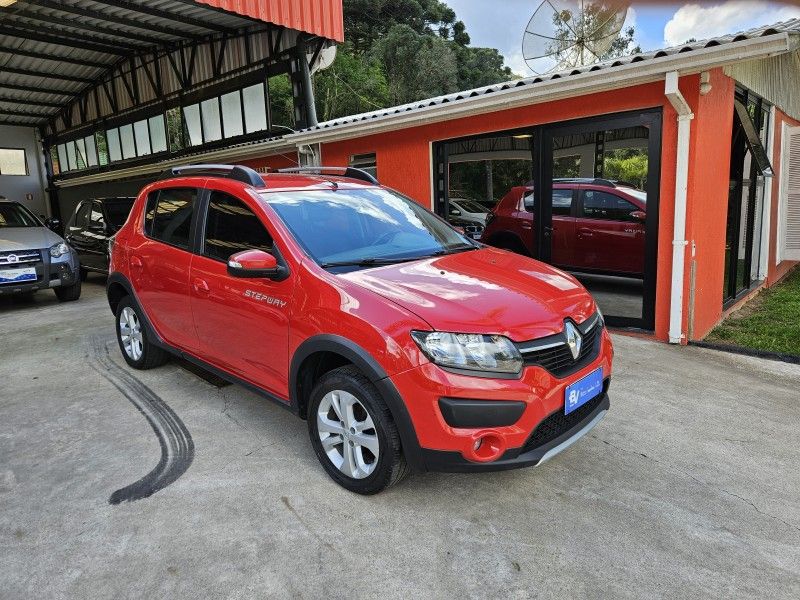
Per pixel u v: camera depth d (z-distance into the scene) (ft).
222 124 40.19
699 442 10.93
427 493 9.22
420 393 7.86
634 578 7.22
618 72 16.05
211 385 14.43
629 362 15.70
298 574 7.37
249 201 11.07
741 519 8.45
